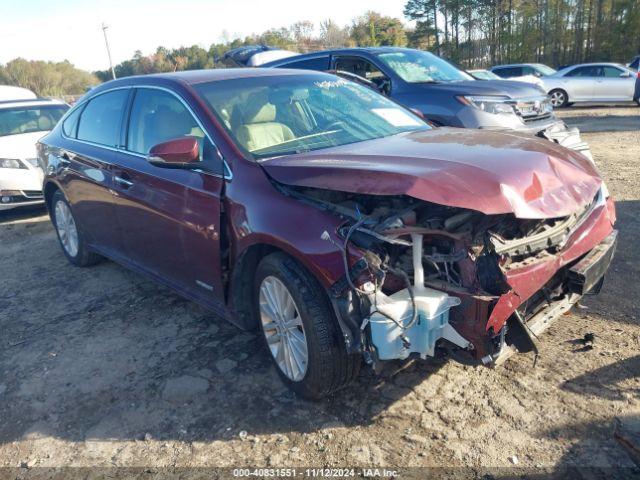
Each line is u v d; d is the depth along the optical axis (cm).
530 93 716
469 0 5166
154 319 430
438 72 791
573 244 295
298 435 285
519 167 274
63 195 538
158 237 393
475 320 252
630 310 379
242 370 347
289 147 346
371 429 285
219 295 352
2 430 310
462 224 267
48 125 905
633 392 294
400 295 259
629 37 3675
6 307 476
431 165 272
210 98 372
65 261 589
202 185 343
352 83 453
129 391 335
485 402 297
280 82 411
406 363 299
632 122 1405
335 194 300
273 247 312
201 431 294
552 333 357
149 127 406
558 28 4238
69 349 392
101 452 285
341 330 275
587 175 309
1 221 788
